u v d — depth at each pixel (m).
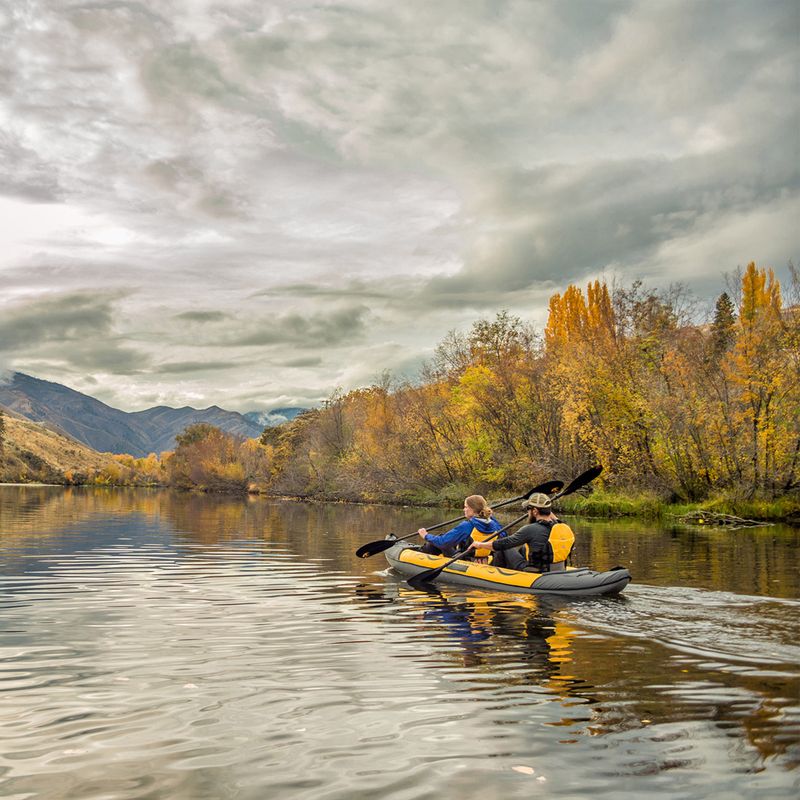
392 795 3.55
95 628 7.53
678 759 4.00
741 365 29.05
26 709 4.83
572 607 8.76
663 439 31.73
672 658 6.27
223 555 14.79
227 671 5.83
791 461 28.73
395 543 12.99
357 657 6.32
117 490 97.56
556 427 38.41
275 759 3.99
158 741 4.25
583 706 4.93
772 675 5.71
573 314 50.62
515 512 33.00
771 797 3.55
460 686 5.42
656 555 15.06
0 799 3.47
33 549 15.77
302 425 75.00
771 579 11.28
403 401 48.47
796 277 29.42
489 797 3.54
